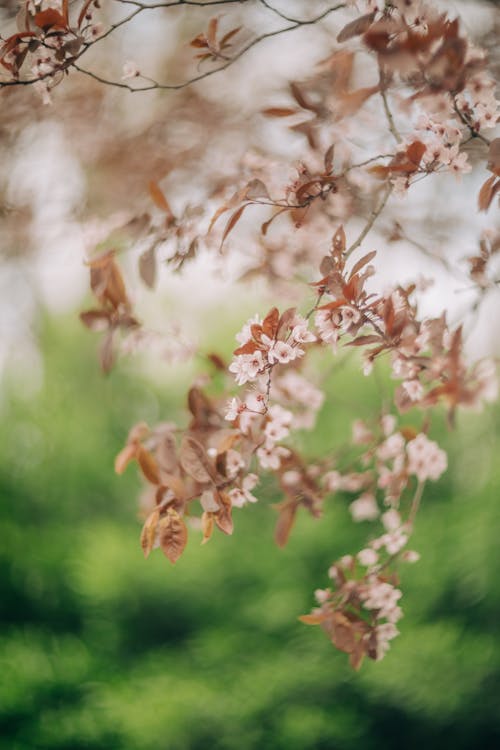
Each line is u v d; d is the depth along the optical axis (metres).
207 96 1.52
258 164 1.33
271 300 1.42
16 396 3.77
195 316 3.51
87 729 2.39
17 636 2.87
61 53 1.15
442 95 1.08
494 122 1.10
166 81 1.56
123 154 1.55
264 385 1.10
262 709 2.59
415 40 1.03
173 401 4.48
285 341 1.08
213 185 1.40
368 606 1.23
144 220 1.26
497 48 1.23
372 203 1.33
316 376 1.45
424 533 2.92
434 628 2.58
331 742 2.52
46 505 3.67
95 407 4.25
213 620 3.34
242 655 2.92
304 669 2.70
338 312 1.08
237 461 1.17
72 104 1.52
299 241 1.36
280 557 3.44
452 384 1.18
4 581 3.17
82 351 4.20
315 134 1.24
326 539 3.40
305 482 1.31
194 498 1.16
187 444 1.14
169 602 3.32
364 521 3.43
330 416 3.76
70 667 2.68
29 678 2.54
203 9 1.44
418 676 2.51
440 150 1.10
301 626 2.98
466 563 2.62
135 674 2.84
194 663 2.95
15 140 1.48
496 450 2.98
